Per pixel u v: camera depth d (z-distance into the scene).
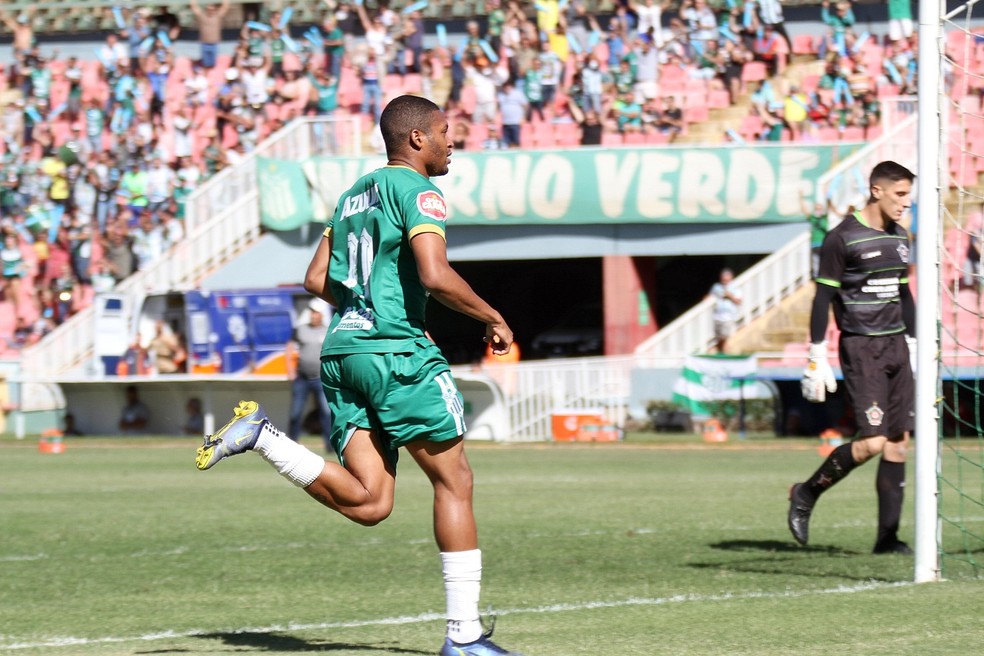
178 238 93.19
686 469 53.22
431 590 24.98
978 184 72.19
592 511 38.28
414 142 17.70
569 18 98.81
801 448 64.94
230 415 79.12
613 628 19.89
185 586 25.62
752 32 96.06
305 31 106.44
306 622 21.58
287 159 92.62
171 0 107.12
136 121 101.69
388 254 17.28
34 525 36.00
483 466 55.84
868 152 80.94
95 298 82.75
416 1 105.25
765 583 24.80
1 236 98.81
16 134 104.62
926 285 23.55
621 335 89.81
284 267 91.69
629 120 93.88
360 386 17.28
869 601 21.56
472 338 109.81
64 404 82.94
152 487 47.62
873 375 27.58
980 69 62.78
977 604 21.06
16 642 19.97
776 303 81.75
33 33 112.06
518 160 89.38
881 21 96.56
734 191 86.50
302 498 43.44
